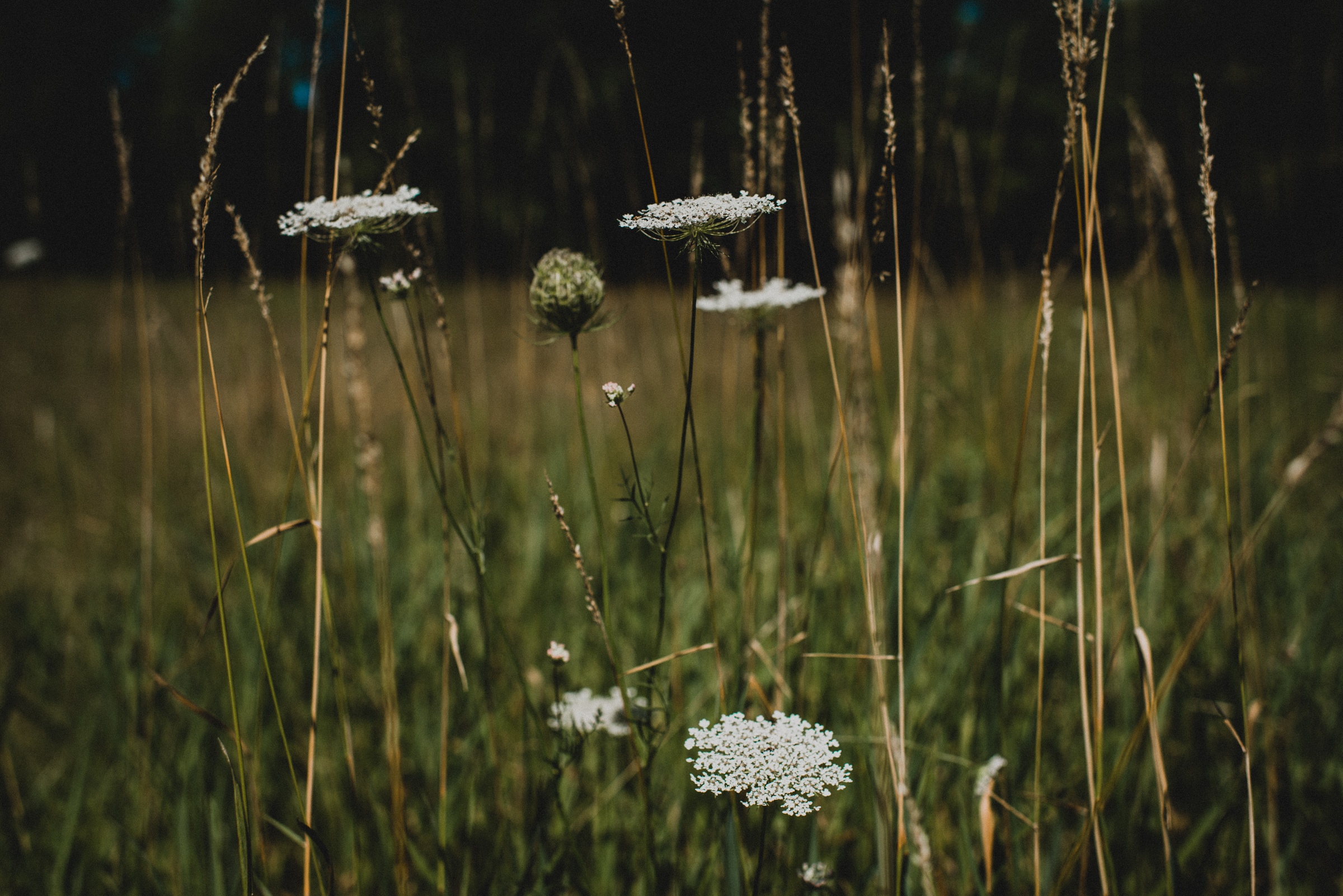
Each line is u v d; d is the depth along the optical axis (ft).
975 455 5.64
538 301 2.76
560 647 2.93
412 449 5.83
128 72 52.54
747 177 3.25
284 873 3.67
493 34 30.32
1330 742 3.78
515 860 3.40
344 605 4.71
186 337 11.75
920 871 3.11
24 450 8.57
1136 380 5.75
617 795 3.57
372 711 4.04
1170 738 3.99
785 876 3.06
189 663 4.24
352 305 3.68
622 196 17.69
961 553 4.45
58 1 45.52
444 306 3.02
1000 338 7.38
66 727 4.39
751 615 3.76
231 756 3.74
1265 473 4.94
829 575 3.99
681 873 3.23
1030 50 22.56
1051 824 3.46
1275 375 6.84
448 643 3.12
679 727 3.65
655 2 23.66
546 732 3.04
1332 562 5.15
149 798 3.59
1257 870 3.39
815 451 5.18
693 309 2.67
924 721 3.54
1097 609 3.01
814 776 2.58
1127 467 5.44
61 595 5.57
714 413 7.14
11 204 29.66
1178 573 4.51
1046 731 3.89
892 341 6.91
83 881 3.41
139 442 8.44
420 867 3.25
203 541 5.69
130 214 3.68
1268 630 4.32
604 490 6.12
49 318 14.34
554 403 8.27
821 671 3.76
